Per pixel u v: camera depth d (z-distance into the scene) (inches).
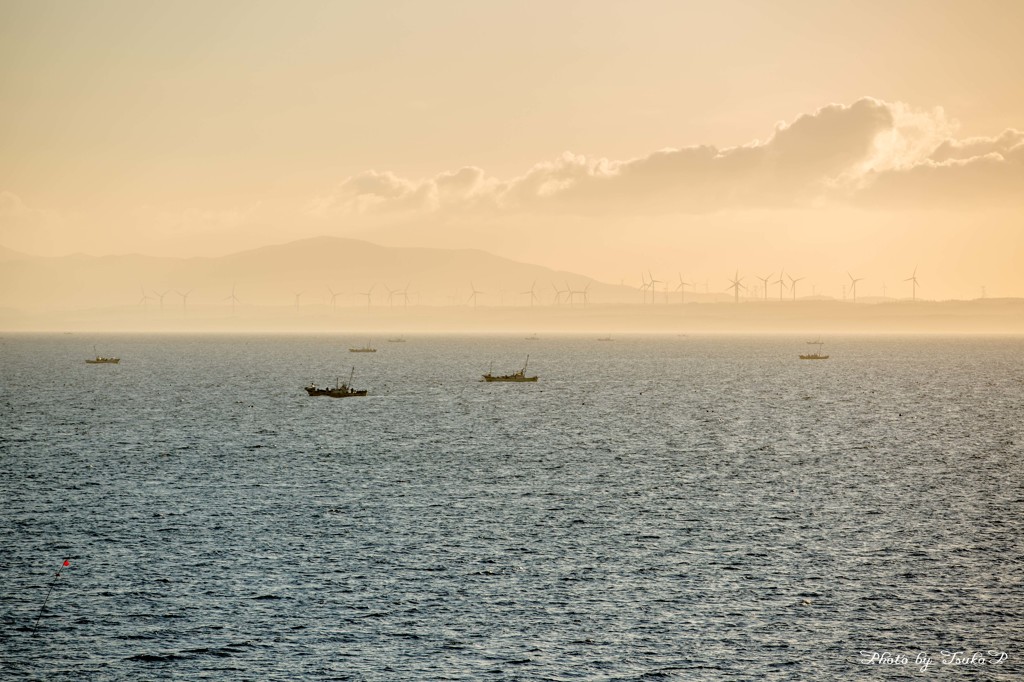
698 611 3553.2
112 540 4397.1
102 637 3299.7
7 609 3523.6
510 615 3508.9
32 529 4571.9
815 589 3779.5
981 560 4148.6
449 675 3043.8
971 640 3314.5
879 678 3038.9
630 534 4554.6
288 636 3321.9
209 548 4276.6
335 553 4212.6
